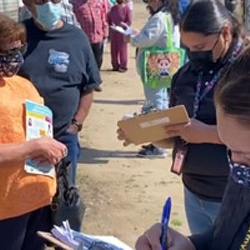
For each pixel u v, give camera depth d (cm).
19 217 367
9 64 356
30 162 362
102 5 1229
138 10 2514
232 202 196
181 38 351
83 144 842
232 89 155
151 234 216
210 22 338
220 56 345
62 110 458
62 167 400
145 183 701
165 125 342
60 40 456
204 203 363
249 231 191
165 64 721
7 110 352
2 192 356
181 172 371
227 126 158
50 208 395
